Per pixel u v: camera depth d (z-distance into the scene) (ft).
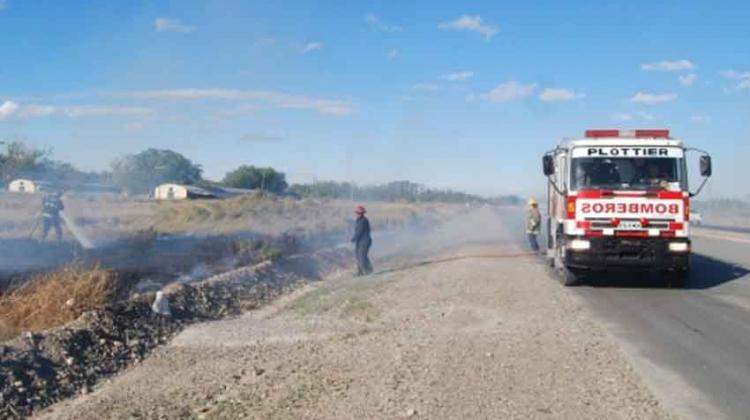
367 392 29.30
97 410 28.40
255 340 41.88
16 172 174.81
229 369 34.47
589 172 61.00
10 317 43.62
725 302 54.85
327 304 54.90
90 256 73.15
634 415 26.32
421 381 30.78
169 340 42.45
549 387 29.91
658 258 60.13
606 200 60.59
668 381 31.35
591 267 60.80
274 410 27.25
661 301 55.36
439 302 53.93
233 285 60.90
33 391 30.96
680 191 60.29
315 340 41.34
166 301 47.98
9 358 32.55
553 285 64.08
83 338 37.81
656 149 60.95
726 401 28.45
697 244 121.19
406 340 39.83
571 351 36.76
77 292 47.16
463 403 27.63
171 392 30.68
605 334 41.55
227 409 27.66
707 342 39.70
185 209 157.58
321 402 28.07
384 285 64.59
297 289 68.03
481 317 47.39
